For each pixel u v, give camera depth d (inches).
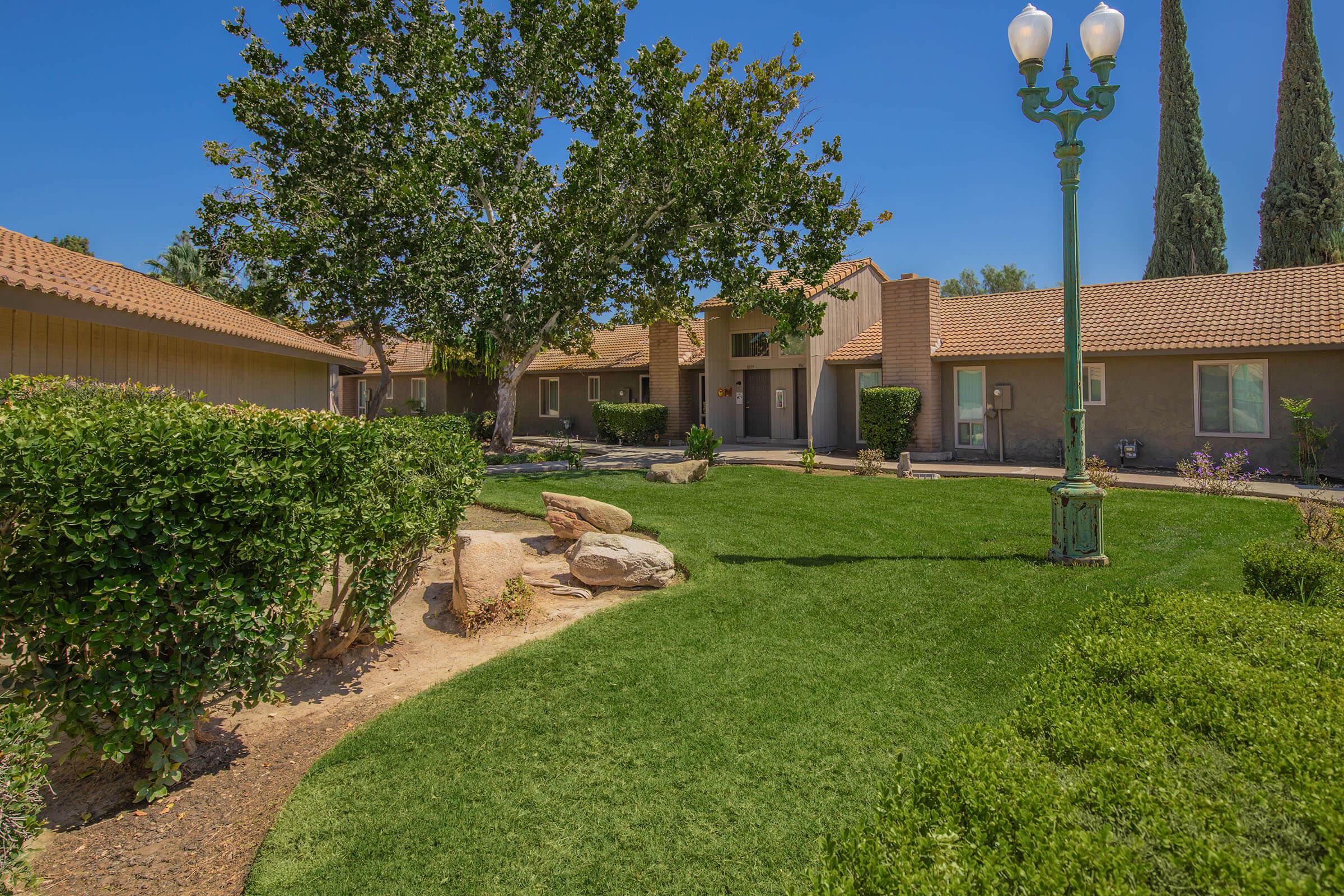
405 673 215.2
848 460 714.2
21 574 129.9
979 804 80.3
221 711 188.1
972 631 221.6
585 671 198.7
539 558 329.7
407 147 763.4
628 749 158.6
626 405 1005.2
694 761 152.6
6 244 440.5
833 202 705.6
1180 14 1218.0
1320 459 556.4
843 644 214.8
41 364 417.7
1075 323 291.3
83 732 143.4
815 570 289.4
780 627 229.1
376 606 197.0
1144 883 64.1
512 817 136.1
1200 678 111.1
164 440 138.0
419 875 121.3
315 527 166.1
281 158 772.6
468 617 243.6
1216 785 82.1
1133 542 327.0
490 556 257.1
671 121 688.4
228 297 869.8
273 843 130.2
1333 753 84.9
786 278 713.6
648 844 127.0
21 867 117.3
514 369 849.5
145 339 493.7
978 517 395.9
